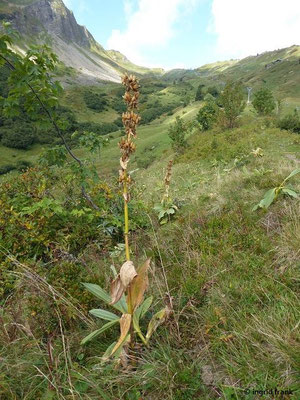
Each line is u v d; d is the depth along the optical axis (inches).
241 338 72.6
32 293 99.5
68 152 184.2
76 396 66.2
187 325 86.7
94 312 80.7
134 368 73.4
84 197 196.4
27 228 143.8
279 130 733.3
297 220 125.0
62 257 135.0
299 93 3393.2
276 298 85.1
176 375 68.6
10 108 154.8
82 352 82.4
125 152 65.9
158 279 104.8
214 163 497.7
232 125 966.4
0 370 74.0
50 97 155.3
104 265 130.0
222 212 166.2
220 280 100.7
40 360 77.6
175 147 939.3
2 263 124.5
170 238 150.1
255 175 230.1
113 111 5007.4
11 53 144.5
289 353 63.6
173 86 6722.4
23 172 220.4
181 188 338.0
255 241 121.1
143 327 88.1
